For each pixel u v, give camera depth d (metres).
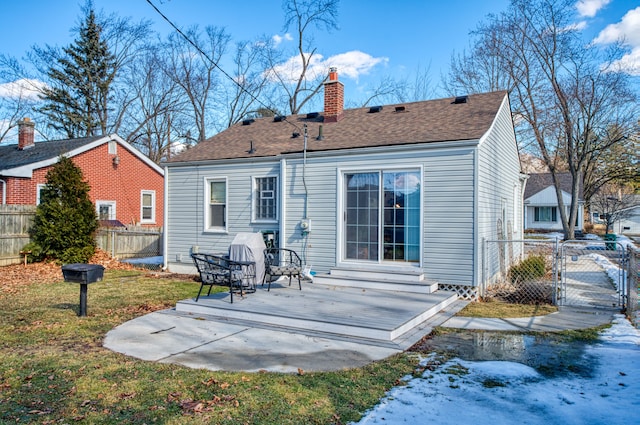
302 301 7.49
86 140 19.06
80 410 3.55
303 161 10.48
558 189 27.19
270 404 3.67
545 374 4.46
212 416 3.45
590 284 10.58
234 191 11.62
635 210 39.19
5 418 3.39
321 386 4.08
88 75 30.56
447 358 4.98
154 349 5.29
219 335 5.91
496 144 10.50
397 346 5.40
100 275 7.23
